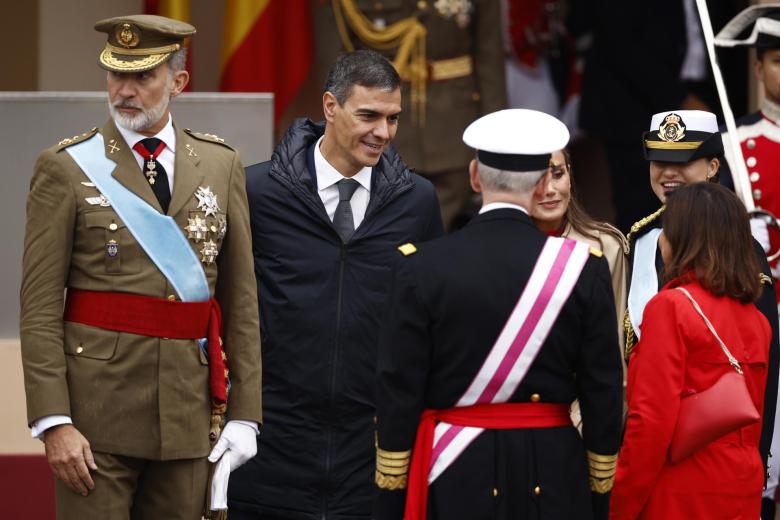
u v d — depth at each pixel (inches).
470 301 612.7
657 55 1280.8
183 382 682.8
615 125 1294.3
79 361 673.0
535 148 620.7
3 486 916.0
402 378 616.7
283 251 776.9
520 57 1326.3
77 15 1252.5
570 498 620.1
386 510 625.0
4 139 933.8
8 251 934.4
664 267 751.7
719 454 669.9
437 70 1205.1
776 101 967.0
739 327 677.3
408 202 792.3
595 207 1371.8
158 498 691.4
